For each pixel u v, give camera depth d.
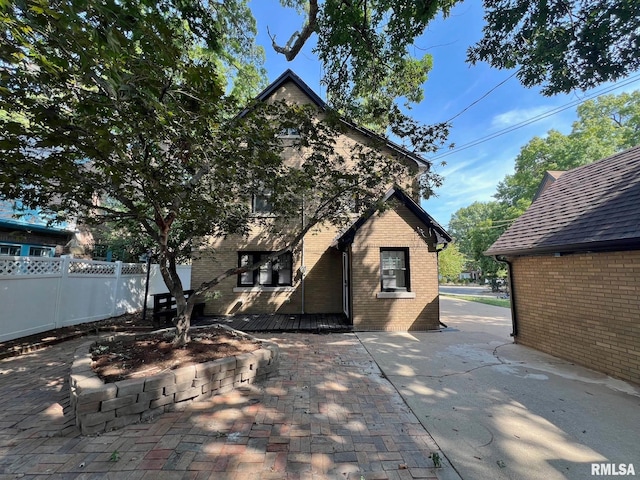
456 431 3.01
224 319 9.16
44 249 11.46
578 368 5.02
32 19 2.06
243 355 4.27
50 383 4.20
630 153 6.43
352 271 8.18
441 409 3.50
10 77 2.67
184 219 5.02
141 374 3.45
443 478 2.30
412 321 8.04
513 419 3.27
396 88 8.25
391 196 8.36
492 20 5.45
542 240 5.93
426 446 2.74
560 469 2.42
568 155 21.25
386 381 4.40
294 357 5.60
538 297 6.25
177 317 4.69
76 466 2.37
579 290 5.30
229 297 10.13
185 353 4.21
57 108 3.01
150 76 2.75
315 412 3.38
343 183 5.53
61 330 7.18
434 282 8.19
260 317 9.48
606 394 3.95
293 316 9.65
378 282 8.16
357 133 7.84
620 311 4.58
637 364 4.32
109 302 9.08
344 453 2.61
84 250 12.96
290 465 2.43
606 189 5.87
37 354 5.59
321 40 6.89
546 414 3.38
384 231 8.34
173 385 3.40
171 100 3.11
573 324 5.40
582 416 3.34
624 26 4.71
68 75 2.60
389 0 5.66
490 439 2.86
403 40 6.50
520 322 6.74
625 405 3.61
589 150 20.66
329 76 7.65
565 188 7.55
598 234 4.72
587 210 5.71
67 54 2.28
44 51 2.29
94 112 2.74
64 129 2.95
